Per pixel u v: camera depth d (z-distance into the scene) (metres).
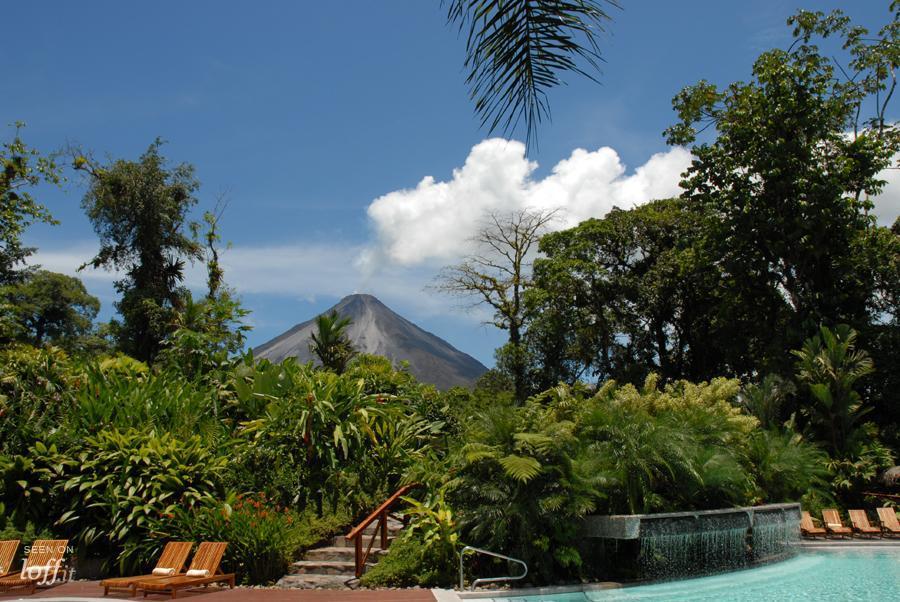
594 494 9.29
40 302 51.97
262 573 9.21
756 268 23.78
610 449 10.13
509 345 33.41
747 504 12.15
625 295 31.62
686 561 10.02
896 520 14.35
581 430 10.86
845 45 26.28
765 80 24.00
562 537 9.07
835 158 23.25
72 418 11.37
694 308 31.38
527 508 8.89
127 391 12.27
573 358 33.12
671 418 11.88
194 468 10.56
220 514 9.42
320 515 11.11
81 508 10.08
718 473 10.97
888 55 25.70
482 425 9.96
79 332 59.66
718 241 24.59
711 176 25.36
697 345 32.00
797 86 23.23
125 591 8.24
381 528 10.33
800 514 13.29
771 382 18.55
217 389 14.71
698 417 12.46
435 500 9.77
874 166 22.98
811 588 9.09
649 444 10.13
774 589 9.02
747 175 23.81
